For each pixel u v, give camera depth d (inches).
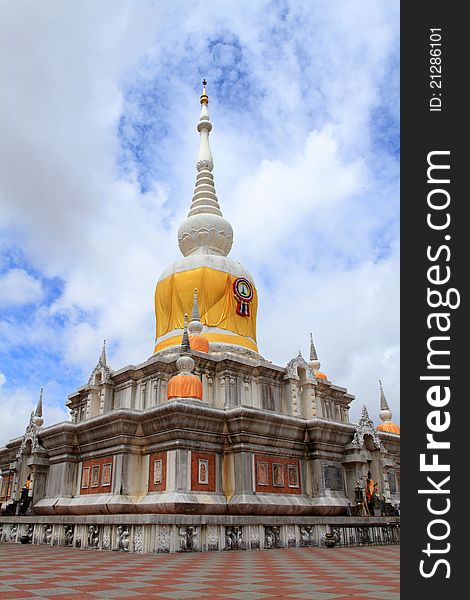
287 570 605.3
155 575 550.3
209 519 977.5
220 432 1197.7
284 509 1176.8
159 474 1120.8
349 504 1288.1
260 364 1483.8
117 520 968.3
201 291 1667.1
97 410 1533.0
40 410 1705.2
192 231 1877.5
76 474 1294.3
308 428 1320.1
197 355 1421.0
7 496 1659.7
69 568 628.1
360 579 509.4
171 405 1108.5
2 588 440.8
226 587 448.8
